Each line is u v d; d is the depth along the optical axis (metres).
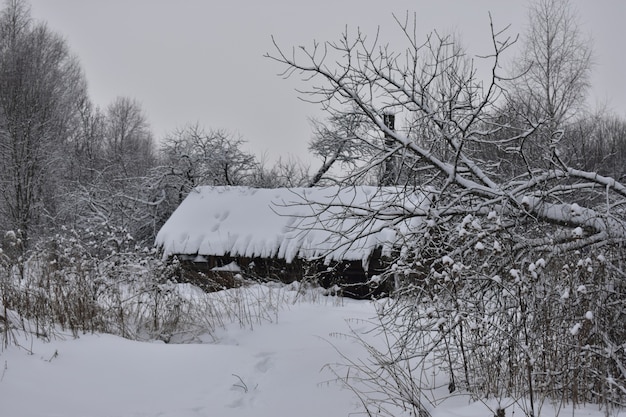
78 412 5.34
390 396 5.62
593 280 5.84
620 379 5.54
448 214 7.50
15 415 5.05
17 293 8.03
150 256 9.81
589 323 5.44
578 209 6.51
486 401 5.43
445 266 6.02
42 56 34.34
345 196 15.73
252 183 26.97
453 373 6.27
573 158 8.23
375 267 14.70
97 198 25.89
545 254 6.96
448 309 6.05
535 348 5.58
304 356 7.46
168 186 25.81
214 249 17.02
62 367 6.35
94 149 42.53
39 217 28.45
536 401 5.43
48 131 31.47
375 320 9.02
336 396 6.21
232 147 26.34
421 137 8.09
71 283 8.65
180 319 9.25
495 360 5.81
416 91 7.59
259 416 5.74
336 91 7.46
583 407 5.29
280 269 16.06
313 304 10.73
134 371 6.67
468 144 8.54
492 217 6.01
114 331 8.36
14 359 6.22
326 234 15.62
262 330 8.74
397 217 7.74
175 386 6.40
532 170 7.54
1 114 29.77
